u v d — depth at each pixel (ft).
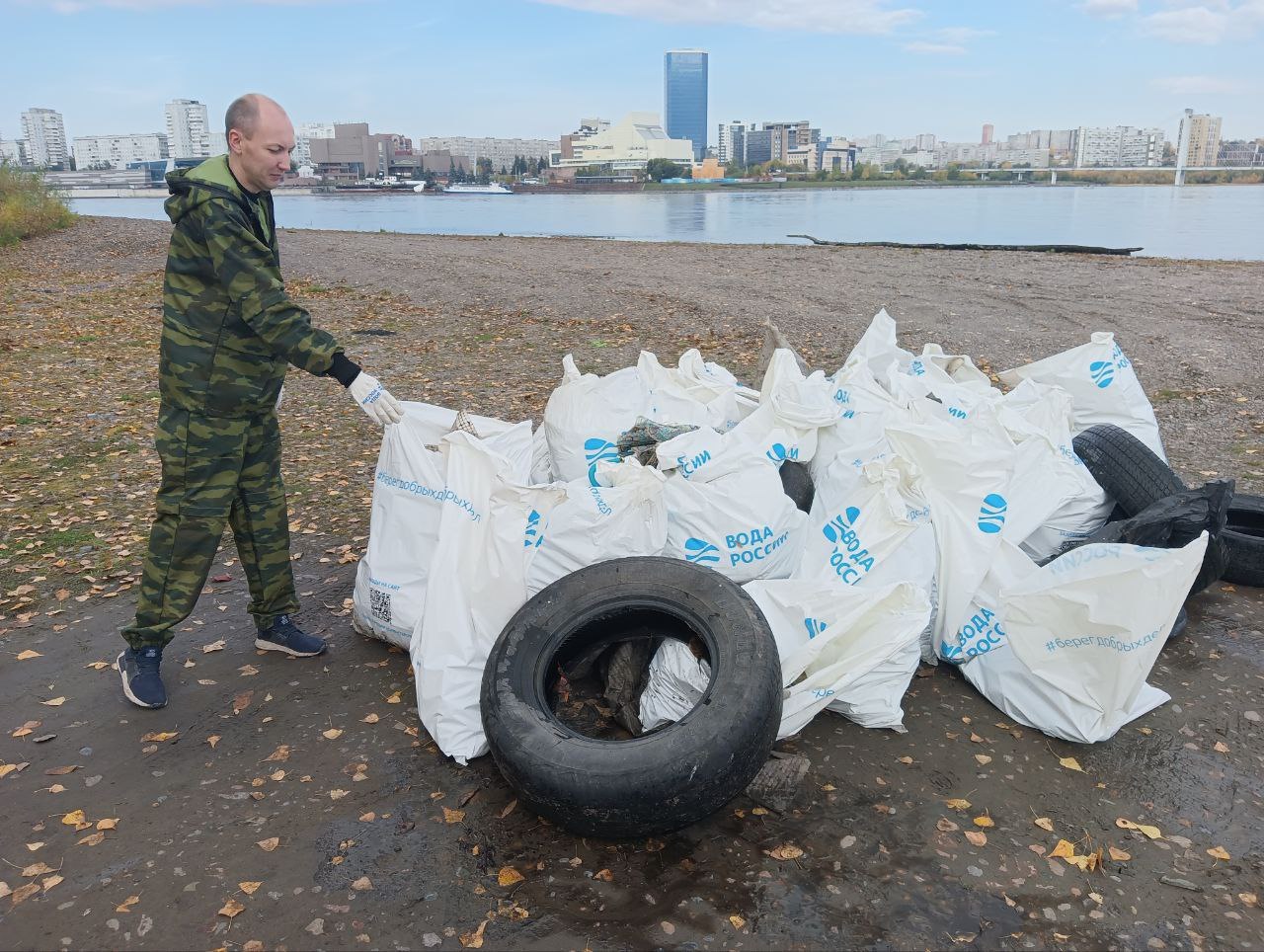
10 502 19.35
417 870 8.52
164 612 11.02
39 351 37.09
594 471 11.95
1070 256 65.51
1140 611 9.58
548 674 9.95
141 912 8.07
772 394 13.64
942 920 7.83
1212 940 7.62
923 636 11.79
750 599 9.70
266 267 10.02
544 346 36.45
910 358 17.79
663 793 8.05
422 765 10.12
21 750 10.59
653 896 8.14
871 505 11.14
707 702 8.57
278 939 7.73
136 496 19.79
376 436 24.40
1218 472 19.03
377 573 12.04
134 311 47.83
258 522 11.62
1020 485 12.88
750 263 64.34
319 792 9.70
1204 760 10.00
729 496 11.48
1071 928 7.75
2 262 72.64
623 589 10.13
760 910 7.97
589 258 69.72
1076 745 10.28
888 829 8.95
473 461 10.78
